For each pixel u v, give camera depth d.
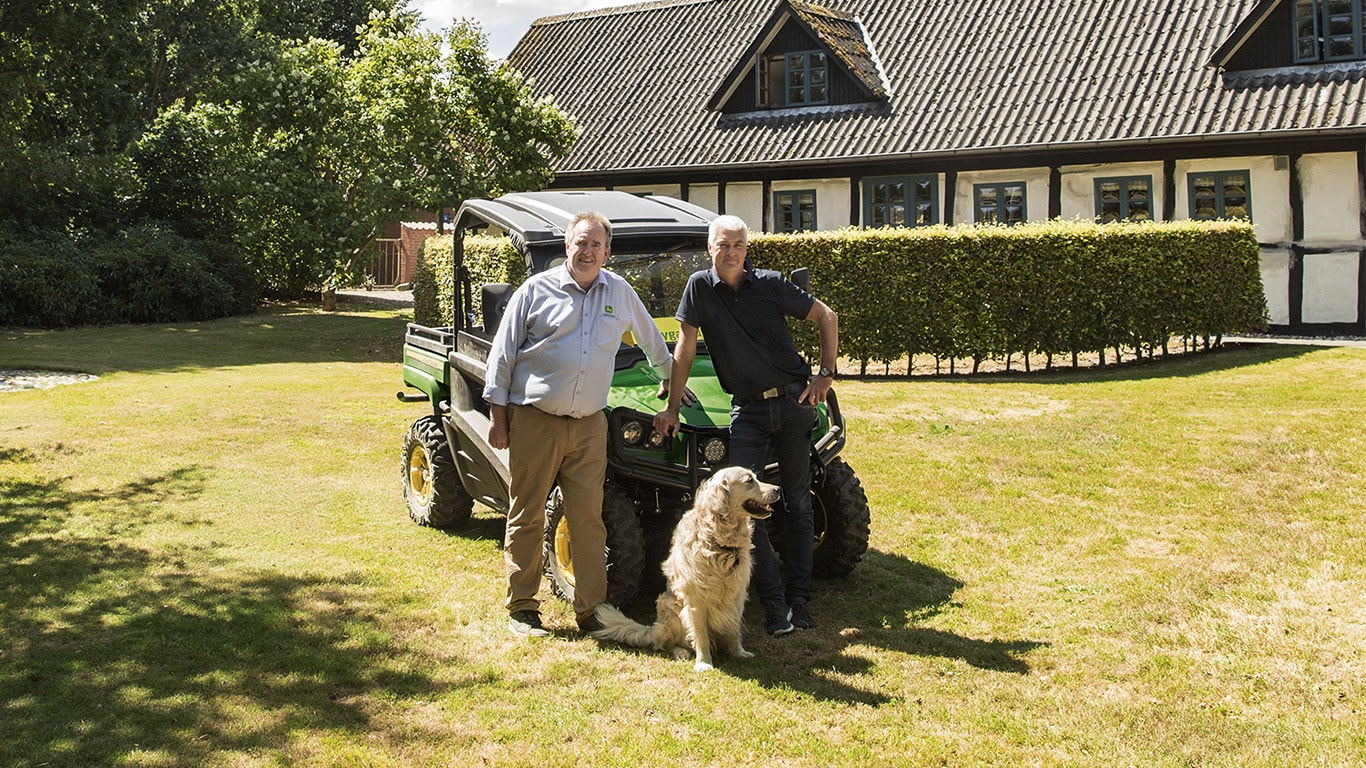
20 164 24.59
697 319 5.38
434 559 6.65
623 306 5.32
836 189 21.92
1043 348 14.02
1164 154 19.03
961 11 22.73
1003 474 8.45
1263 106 17.97
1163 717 4.38
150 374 15.04
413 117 22.20
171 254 24.08
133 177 26.89
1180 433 9.46
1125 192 19.52
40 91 27.39
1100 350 14.23
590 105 24.72
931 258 13.93
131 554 6.70
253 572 6.36
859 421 10.59
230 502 8.04
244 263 25.75
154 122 30.44
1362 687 4.61
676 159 22.12
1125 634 5.29
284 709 4.52
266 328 22.14
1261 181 18.42
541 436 5.26
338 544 6.98
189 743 4.22
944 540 6.91
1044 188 20.12
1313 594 5.71
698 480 5.48
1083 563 6.39
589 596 5.37
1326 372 12.46
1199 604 5.62
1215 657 4.96
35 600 5.86
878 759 4.08
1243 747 4.12
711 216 6.85
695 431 5.53
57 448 9.84
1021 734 4.25
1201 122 18.08
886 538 6.97
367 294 31.16
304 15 41.25
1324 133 17.22
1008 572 6.27
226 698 4.63
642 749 4.17
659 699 4.62
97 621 5.54
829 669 4.93
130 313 23.58
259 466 9.23
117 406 12.09
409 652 5.15
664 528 6.01
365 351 18.55
